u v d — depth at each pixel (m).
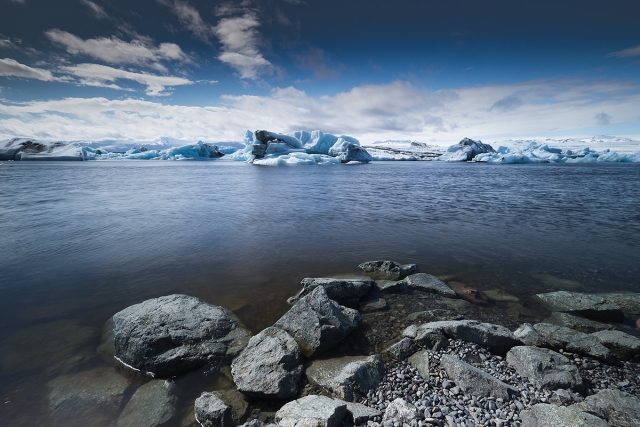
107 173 40.12
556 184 29.56
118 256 8.65
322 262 8.39
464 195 22.20
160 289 6.62
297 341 4.63
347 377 3.79
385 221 13.47
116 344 4.46
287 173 43.44
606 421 3.12
